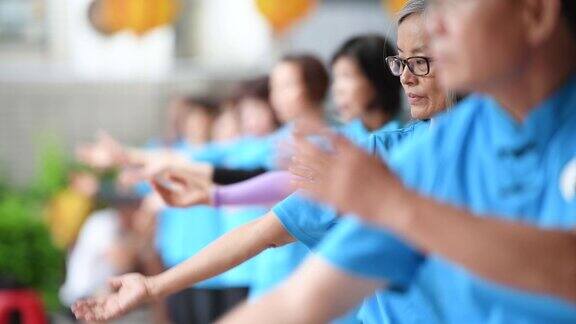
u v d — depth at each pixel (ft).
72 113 62.08
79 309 13.37
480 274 8.85
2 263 51.26
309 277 9.72
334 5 67.15
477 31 9.33
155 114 62.08
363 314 12.75
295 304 9.72
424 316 10.03
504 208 9.68
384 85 20.98
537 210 9.58
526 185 9.63
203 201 18.34
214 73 63.05
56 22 67.56
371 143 14.71
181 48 70.44
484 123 9.92
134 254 42.73
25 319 33.04
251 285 28.19
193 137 42.65
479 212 9.76
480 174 9.83
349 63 20.97
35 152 61.67
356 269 9.66
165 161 25.43
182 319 32.35
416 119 15.51
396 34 15.94
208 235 33.17
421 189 9.96
